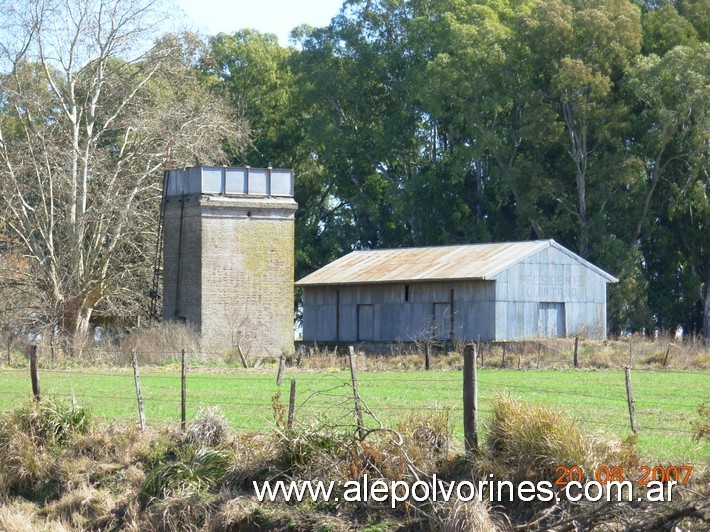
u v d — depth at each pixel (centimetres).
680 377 6072
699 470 2628
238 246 9156
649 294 12512
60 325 9231
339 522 2738
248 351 8888
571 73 11581
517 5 14100
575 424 2703
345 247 14362
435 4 13962
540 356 7462
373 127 14338
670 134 11550
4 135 10175
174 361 7731
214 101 10294
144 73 9669
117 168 9475
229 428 3384
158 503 3031
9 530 3055
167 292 9431
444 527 2519
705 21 12800
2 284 9419
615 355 7531
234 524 2886
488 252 9275
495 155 12325
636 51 12169
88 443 3472
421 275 9169
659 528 2366
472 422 2750
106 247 10231
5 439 3481
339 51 14450
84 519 3109
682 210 11919
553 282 9012
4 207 9600
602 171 11825
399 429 2941
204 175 9131
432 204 13225
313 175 14712
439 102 12656
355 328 9794
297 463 2988
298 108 14775
